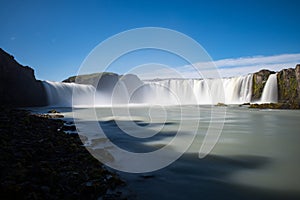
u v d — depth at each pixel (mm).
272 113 27094
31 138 9969
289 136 12641
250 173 6840
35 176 5434
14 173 5340
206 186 5859
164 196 5254
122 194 5246
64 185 5215
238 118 21922
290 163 7770
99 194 5129
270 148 9852
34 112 26031
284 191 5578
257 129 15211
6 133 10297
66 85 45906
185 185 5906
